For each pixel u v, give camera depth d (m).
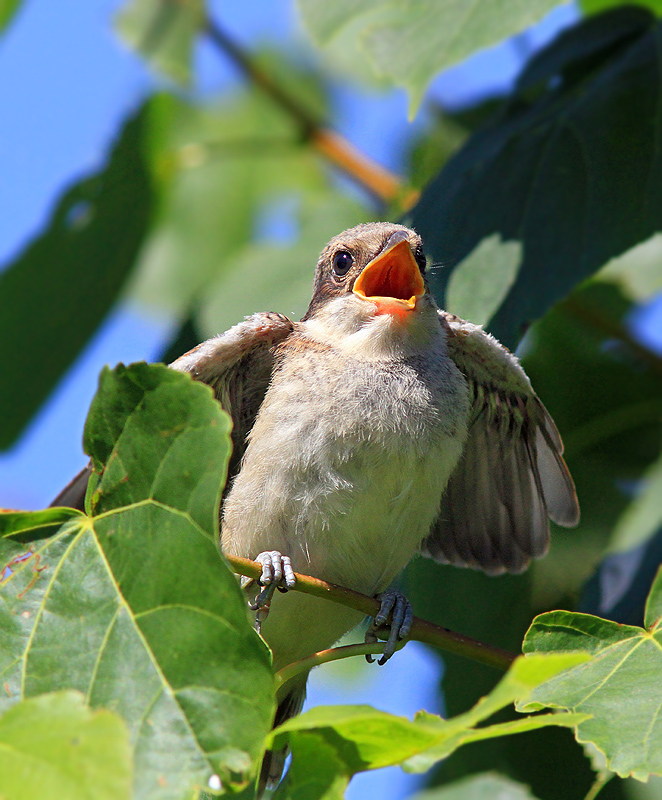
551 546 10.48
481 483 10.48
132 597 6.27
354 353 9.52
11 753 5.02
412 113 9.25
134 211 11.85
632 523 9.85
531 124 10.17
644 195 9.43
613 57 10.52
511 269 9.48
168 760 5.83
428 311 9.74
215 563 6.16
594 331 10.98
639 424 10.76
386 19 9.82
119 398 6.47
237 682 5.98
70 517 6.57
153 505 6.36
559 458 9.62
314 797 6.10
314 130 12.19
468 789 9.38
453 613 10.44
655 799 8.97
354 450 9.09
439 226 10.09
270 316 9.75
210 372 9.60
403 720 5.75
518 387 9.86
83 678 6.14
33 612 6.35
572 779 9.21
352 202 12.05
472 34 9.29
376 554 9.28
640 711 6.46
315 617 9.55
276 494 9.07
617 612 9.45
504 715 9.57
